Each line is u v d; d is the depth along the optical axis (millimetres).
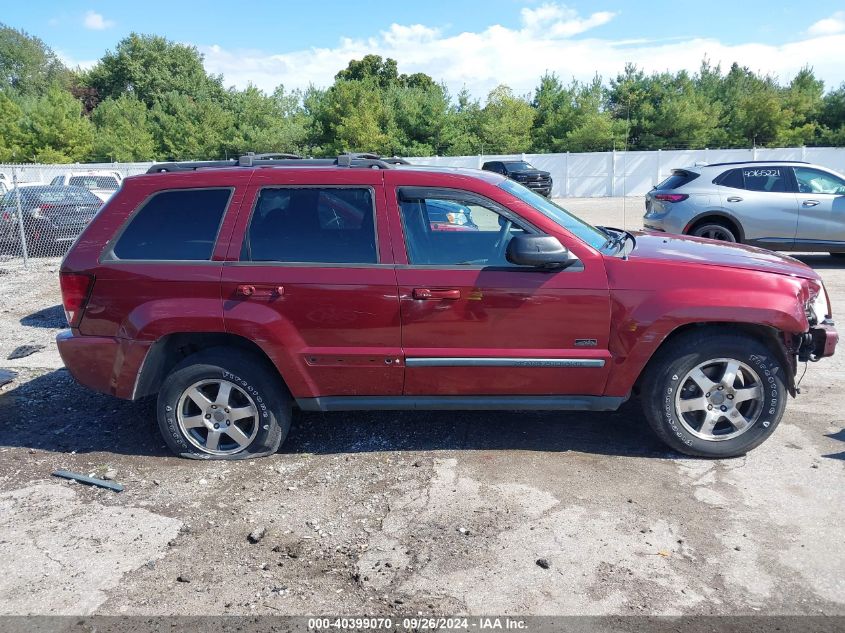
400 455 4402
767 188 10344
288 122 43281
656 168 33781
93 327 4262
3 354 6875
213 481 4129
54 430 4926
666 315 3969
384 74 68438
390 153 41000
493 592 3023
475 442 4562
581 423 4848
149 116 48688
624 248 4395
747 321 3965
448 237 4160
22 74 75875
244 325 4086
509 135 42656
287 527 3600
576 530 3486
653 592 2998
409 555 3316
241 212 4184
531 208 4164
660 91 44406
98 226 4273
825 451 4301
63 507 3854
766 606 2893
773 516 3574
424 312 4070
